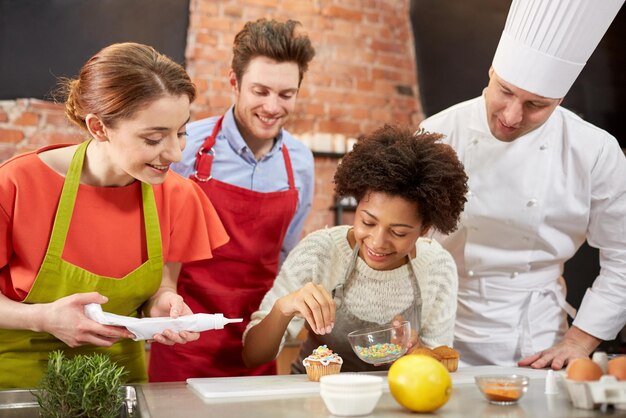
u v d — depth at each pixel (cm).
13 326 140
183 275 214
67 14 402
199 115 446
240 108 217
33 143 403
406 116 511
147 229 156
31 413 129
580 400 117
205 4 445
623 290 193
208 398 127
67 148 154
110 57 139
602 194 196
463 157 201
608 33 359
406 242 154
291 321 168
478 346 205
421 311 173
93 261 152
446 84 491
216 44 449
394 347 144
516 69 173
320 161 479
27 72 399
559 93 174
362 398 112
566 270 360
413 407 114
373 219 152
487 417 111
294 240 242
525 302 204
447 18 476
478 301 207
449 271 176
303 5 481
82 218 150
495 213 198
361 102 498
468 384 141
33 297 147
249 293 218
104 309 154
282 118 215
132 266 156
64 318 136
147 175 144
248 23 215
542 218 197
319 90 487
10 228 145
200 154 219
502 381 121
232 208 217
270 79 207
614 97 373
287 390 132
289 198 224
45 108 405
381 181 149
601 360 122
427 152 155
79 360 124
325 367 143
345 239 173
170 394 132
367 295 169
